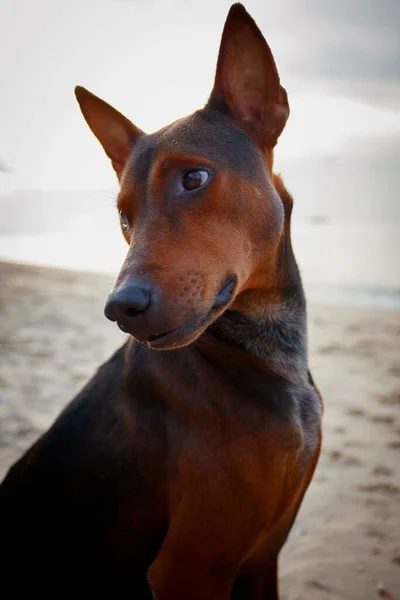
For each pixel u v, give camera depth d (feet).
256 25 2.32
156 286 2.03
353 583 3.11
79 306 8.79
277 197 2.33
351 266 13.53
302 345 2.46
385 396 5.38
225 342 2.31
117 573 2.39
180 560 2.28
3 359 6.24
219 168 2.19
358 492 3.85
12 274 11.34
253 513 2.23
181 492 2.26
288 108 2.42
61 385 5.50
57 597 2.36
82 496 2.34
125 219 2.35
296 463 2.29
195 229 2.14
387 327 8.13
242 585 2.53
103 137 2.66
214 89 2.38
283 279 2.43
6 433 4.52
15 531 2.39
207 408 2.24
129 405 2.35
